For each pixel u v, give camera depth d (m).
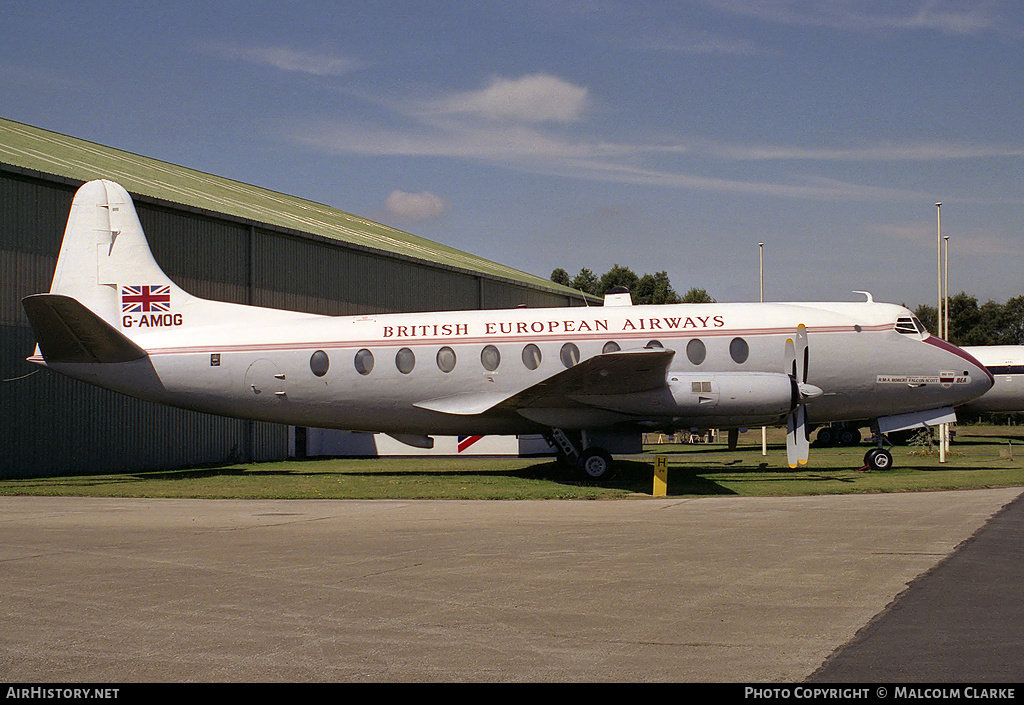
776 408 18.64
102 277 20.97
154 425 26.97
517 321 20.41
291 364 20.25
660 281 85.38
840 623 6.93
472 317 20.56
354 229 41.00
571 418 19.28
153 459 26.86
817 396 18.92
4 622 7.11
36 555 10.10
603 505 15.23
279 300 30.83
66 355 20.11
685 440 46.25
